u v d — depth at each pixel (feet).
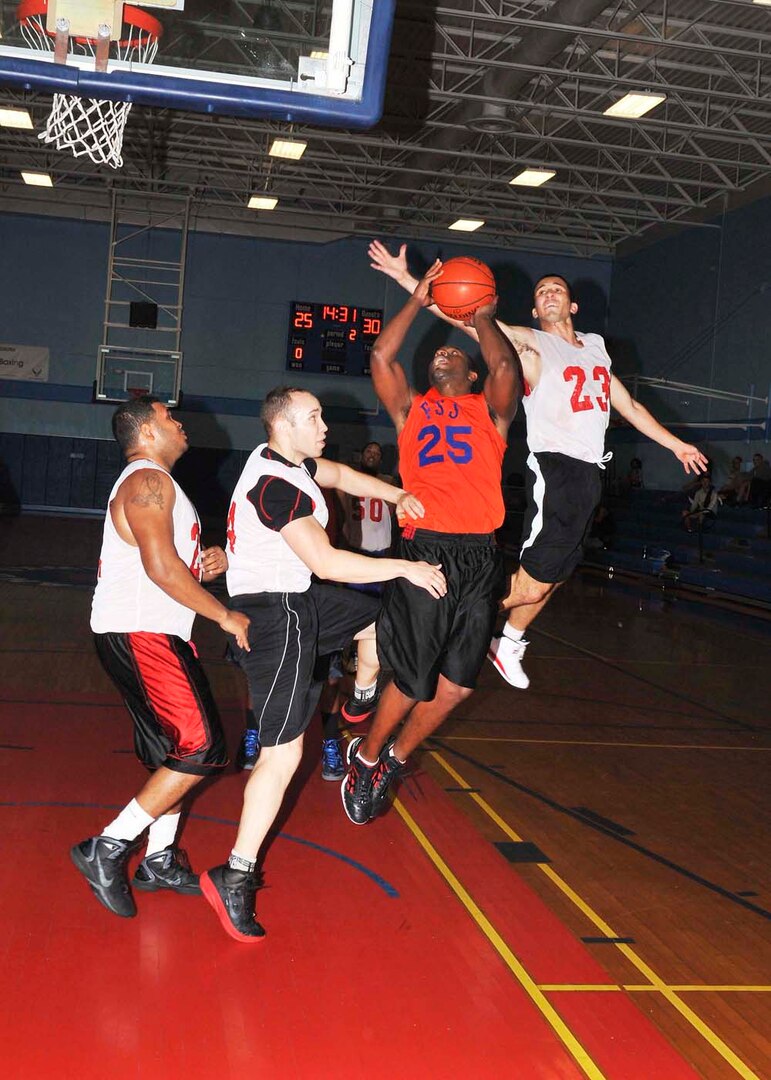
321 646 11.56
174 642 10.95
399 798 16.01
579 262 74.79
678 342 65.46
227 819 14.30
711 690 26.76
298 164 63.36
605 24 42.70
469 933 11.34
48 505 73.10
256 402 73.41
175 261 72.23
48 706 20.24
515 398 12.17
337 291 73.46
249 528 11.10
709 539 55.06
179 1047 8.66
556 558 13.44
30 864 12.30
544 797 16.63
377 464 22.98
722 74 47.19
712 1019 9.89
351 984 9.98
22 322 71.36
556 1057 8.95
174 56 13.19
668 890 13.07
